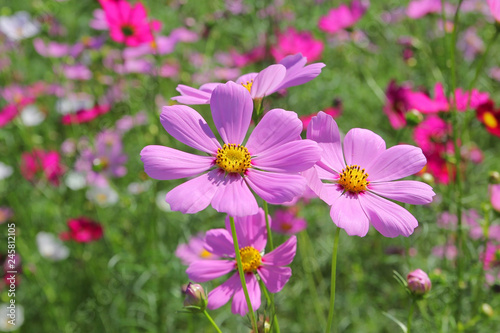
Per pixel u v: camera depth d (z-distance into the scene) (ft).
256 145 1.24
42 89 3.65
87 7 3.94
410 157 1.29
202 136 1.24
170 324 2.51
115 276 2.47
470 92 1.82
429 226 2.23
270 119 1.24
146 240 2.58
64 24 4.04
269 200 1.16
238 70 3.39
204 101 1.30
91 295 2.76
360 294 2.55
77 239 2.60
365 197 1.26
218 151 1.24
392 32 3.80
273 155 1.21
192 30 3.84
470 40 3.73
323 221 2.91
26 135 3.01
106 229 2.75
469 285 1.94
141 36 2.52
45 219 3.25
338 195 1.26
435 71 2.94
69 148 3.07
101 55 3.51
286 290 2.33
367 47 3.71
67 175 2.92
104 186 2.78
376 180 1.29
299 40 3.10
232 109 1.26
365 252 2.79
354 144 1.31
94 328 2.66
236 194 1.18
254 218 1.41
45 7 3.45
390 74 3.83
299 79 1.28
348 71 3.87
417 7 3.30
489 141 3.47
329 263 2.79
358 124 3.37
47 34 3.47
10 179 3.23
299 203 2.49
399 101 2.32
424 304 1.83
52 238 2.86
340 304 2.65
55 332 2.68
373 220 1.23
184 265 2.33
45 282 2.67
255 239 1.41
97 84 3.63
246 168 1.21
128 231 2.85
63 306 2.73
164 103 3.16
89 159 2.85
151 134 2.62
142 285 2.54
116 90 3.40
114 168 2.83
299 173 1.20
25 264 2.71
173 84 3.37
